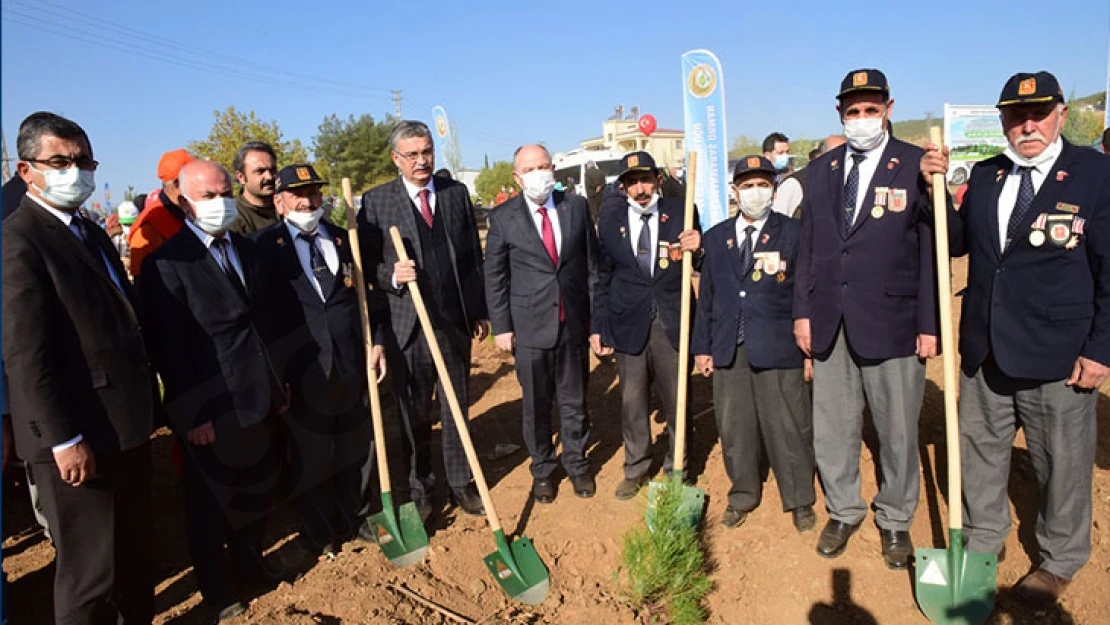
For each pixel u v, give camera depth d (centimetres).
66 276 251
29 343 238
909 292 313
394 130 373
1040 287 283
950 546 300
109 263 276
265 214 405
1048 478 303
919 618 309
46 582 343
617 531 385
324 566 360
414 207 379
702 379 570
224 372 308
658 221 388
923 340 309
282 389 341
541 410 408
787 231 347
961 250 321
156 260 294
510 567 345
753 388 361
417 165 370
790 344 345
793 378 348
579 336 405
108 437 260
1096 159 275
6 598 329
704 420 500
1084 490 298
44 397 242
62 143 248
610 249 397
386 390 583
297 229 350
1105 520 342
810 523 362
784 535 363
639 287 390
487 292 401
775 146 716
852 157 324
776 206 528
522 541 356
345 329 359
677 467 363
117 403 264
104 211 1775
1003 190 294
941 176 290
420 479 395
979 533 323
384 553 365
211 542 312
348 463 379
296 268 348
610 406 563
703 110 802
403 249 352
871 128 305
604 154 1697
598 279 413
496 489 442
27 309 238
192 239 305
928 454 397
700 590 330
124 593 290
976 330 304
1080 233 274
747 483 371
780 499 388
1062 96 271
